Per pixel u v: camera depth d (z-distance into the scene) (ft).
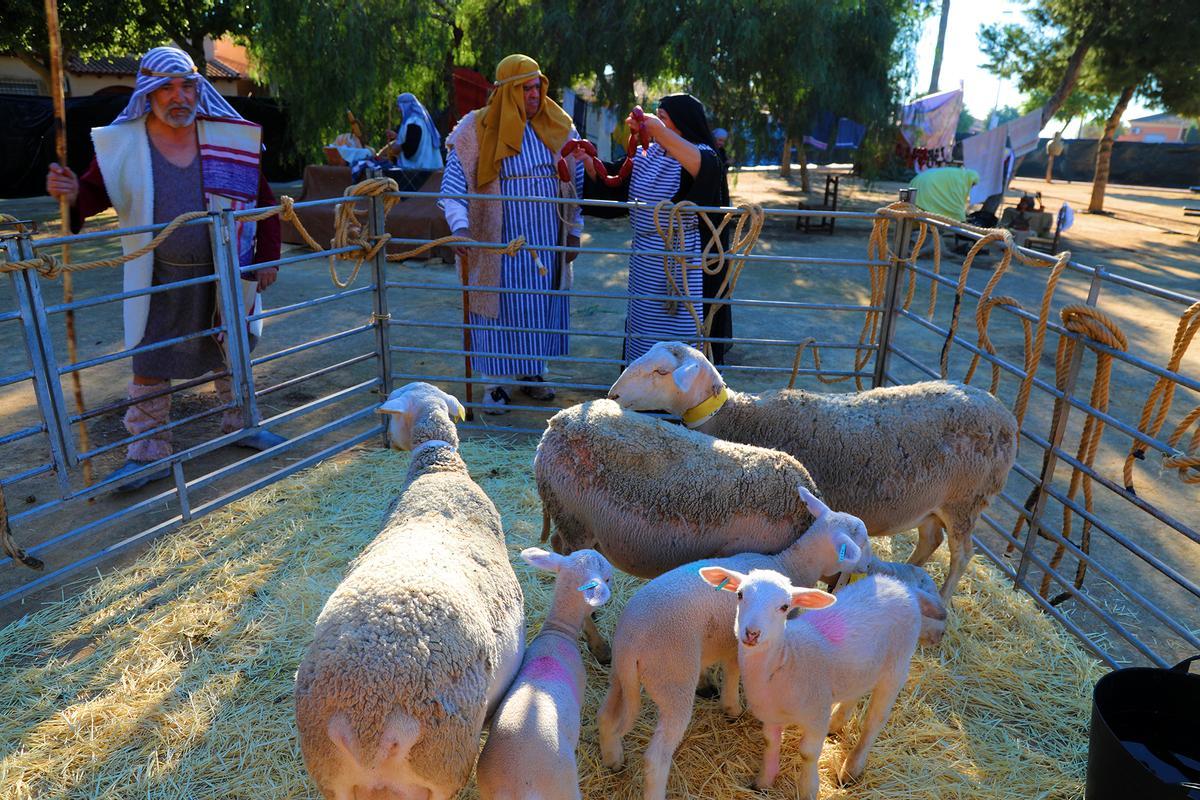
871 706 9.76
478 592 8.70
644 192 18.78
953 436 12.03
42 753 9.91
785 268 41.60
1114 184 121.49
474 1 57.06
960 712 11.09
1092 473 12.75
